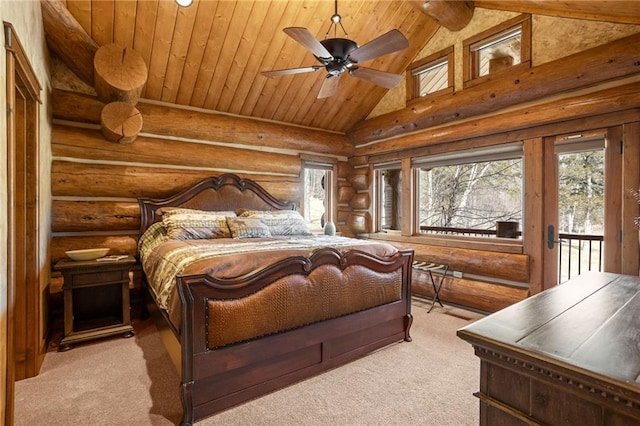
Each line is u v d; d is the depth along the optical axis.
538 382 0.92
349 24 3.99
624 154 2.99
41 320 2.74
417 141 4.76
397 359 2.74
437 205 7.36
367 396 2.21
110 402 2.14
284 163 5.21
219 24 3.59
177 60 3.81
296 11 3.71
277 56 4.12
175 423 1.94
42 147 2.93
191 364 1.90
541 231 3.58
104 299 3.55
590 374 0.81
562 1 3.08
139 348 2.98
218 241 3.28
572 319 1.20
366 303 2.76
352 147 5.88
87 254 3.20
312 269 2.42
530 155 3.64
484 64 4.43
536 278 3.62
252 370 2.15
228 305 2.01
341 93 5.03
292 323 2.30
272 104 4.85
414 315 3.94
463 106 4.14
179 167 4.40
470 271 4.15
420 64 4.74
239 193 4.71
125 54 3.24
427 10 3.77
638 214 2.91
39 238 2.63
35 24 2.57
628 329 1.10
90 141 3.71
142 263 3.52
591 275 1.96
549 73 3.38
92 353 2.88
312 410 2.05
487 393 1.04
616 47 2.95
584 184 3.54
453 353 2.86
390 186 6.43
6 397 1.71
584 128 3.23
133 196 4.03
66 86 3.61
